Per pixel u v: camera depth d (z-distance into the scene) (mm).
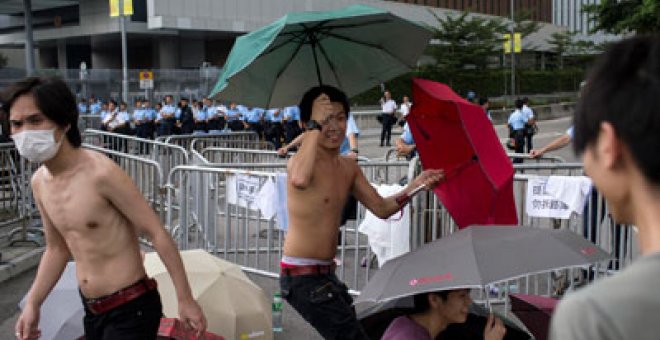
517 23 56000
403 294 2869
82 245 3180
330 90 3758
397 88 42688
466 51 49375
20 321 3508
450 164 3830
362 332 3721
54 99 3020
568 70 59062
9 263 7914
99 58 53281
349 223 9180
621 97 1264
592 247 2990
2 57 59844
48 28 51406
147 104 25547
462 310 3311
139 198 3184
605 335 1149
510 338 3840
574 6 82875
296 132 22047
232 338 5008
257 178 7289
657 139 1220
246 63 3875
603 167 1327
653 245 1269
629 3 23656
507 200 3748
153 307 3285
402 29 4254
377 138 30719
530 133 20297
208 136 15219
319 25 4180
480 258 2850
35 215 9930
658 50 1260
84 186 3121
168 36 47594
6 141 9688
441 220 6402
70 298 4875
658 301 1146
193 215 8539
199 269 5281
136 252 3277
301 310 3752
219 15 45531
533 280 6922
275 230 8992
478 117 3627
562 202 6102
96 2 46250
